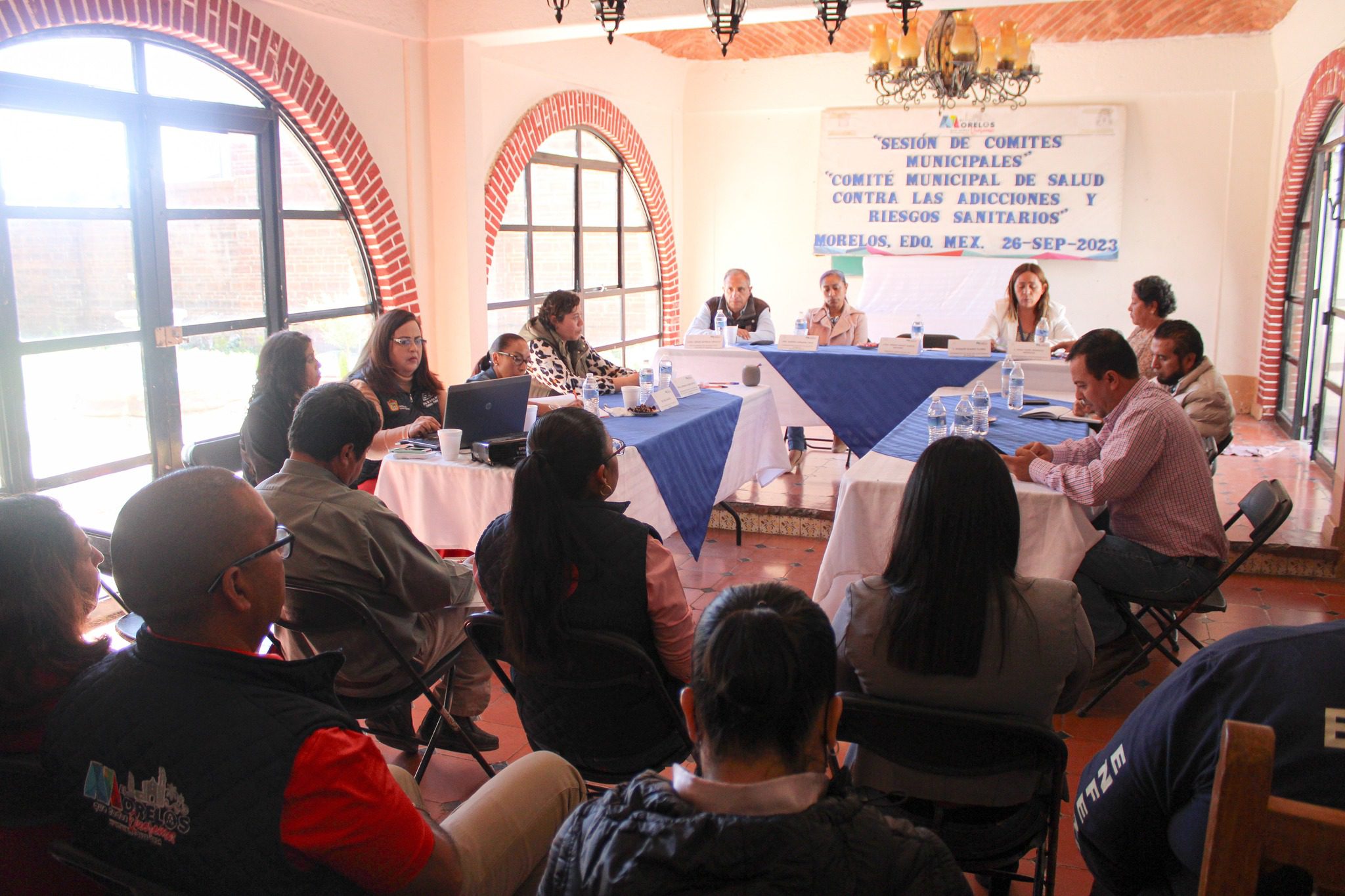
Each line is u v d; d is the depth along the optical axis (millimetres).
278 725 1227
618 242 9156
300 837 1206
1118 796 1329
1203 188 8617
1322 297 7188
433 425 3904
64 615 1420
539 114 7480
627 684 2051
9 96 4055
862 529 3271
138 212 4680
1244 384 8711
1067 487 3184
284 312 5555
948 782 1815
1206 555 3199
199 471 1366
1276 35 8102
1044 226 9031
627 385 4918
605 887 936
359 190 5906
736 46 9195
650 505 3861
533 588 2002
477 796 1642
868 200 9477
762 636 997
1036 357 5707
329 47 5605
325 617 2387
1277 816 883
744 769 1011
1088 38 8539
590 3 5902
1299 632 1172
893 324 9578
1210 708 1191
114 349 4637
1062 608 1750
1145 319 5285
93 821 1284
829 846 939
